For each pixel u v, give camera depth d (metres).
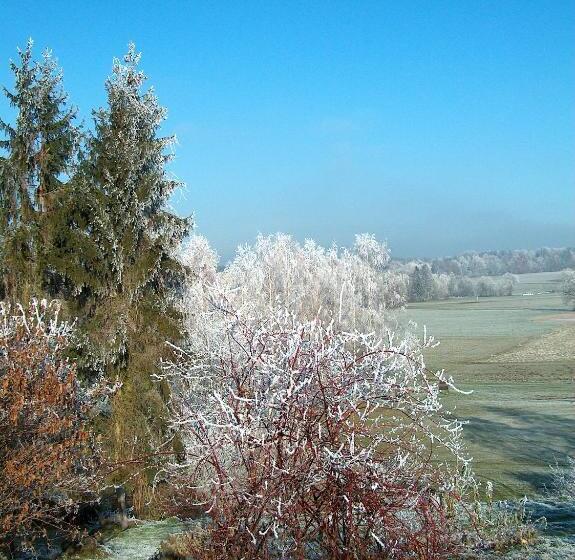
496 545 9.05
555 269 198.75
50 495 11.41
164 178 18.17
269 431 6.22
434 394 6.48
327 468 6.03
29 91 17.02
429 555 6.08
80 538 12.59
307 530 6.20
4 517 9.43
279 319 7.04
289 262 46.47
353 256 53.50
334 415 6.20
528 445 29.80
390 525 6.05
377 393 6.52
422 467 6.47
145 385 16.81
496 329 79.69
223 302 7.55
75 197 16.89
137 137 18.00
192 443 8.07
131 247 17.25
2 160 17.00
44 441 9.88
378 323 45.94
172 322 17.47
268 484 6.16
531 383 48.59
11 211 17.09
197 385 8.52
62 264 16.45
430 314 98.81
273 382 6.26
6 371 9.82
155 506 15.16
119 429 16.44
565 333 73.81
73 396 11.02
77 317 16.61
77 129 17.86
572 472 18.23
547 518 11.30
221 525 6.32
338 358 6.52
